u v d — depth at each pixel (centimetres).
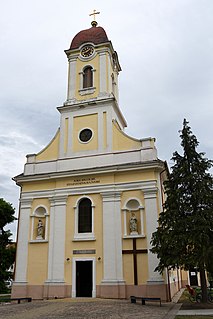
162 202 2298
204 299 1783
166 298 1975
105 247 2197
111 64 2877
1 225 3462
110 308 1575
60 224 2358
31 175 2528
